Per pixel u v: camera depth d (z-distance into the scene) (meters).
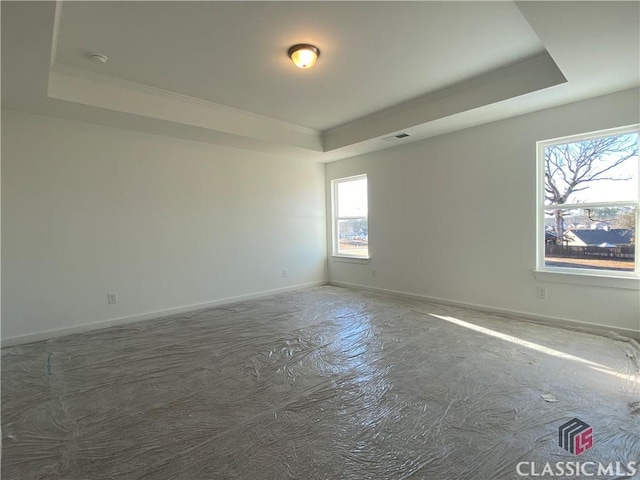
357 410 2.01
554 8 1.82
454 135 4.20
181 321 3.90
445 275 4.41
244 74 3.10
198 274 4.47
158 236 4.13
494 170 3.86
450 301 4.38
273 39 2.53
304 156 5.41
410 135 4.34
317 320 3.85
